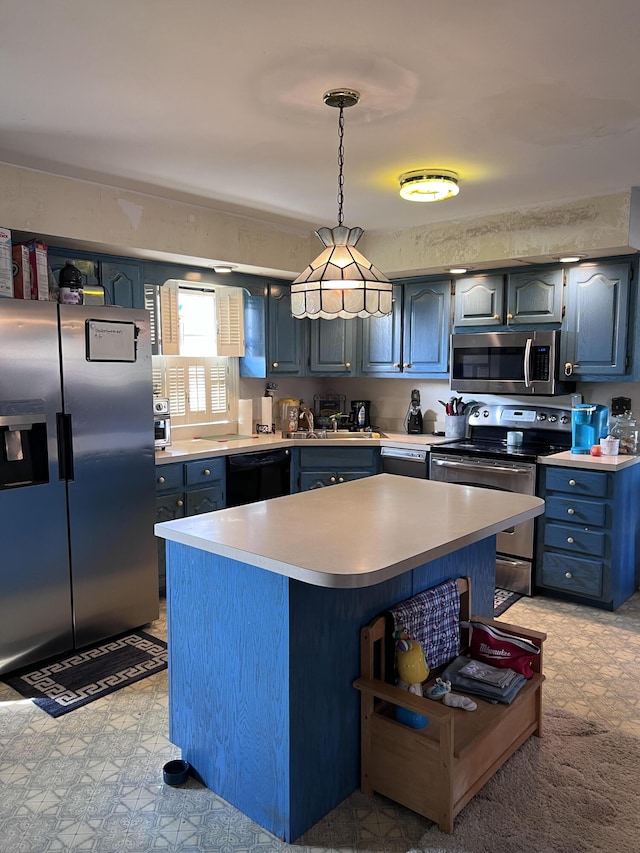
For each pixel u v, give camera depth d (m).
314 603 1.94
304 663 1.92
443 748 1.91
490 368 4.34
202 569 2.12
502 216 3.97
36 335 2.85
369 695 2.09
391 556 1.85
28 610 2.93
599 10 1.69
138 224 3.53
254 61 1.99
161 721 2.56
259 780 1.98
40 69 2.04
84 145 2.74
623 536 3.77
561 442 4.38
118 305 3.76
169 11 1.70
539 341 4.09
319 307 2.25
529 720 2.40
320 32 1.82
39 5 1.66
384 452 4.64
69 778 2.21
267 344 4.80
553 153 2.89
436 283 4.63
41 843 1.91
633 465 3.82
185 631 2.21
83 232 3.28
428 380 5.05
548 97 2.27
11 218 3.00
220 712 2.10
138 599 3.39
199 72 2.06
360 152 2.87
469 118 2.46
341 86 2.17
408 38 1.85
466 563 2.73
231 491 4.23
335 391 5.66
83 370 3.04
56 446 2.96
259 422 5.18
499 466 4.00
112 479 3.21
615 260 3.83
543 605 3.81
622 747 2.37
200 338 4.70
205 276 4.31
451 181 3.22
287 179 3.29
